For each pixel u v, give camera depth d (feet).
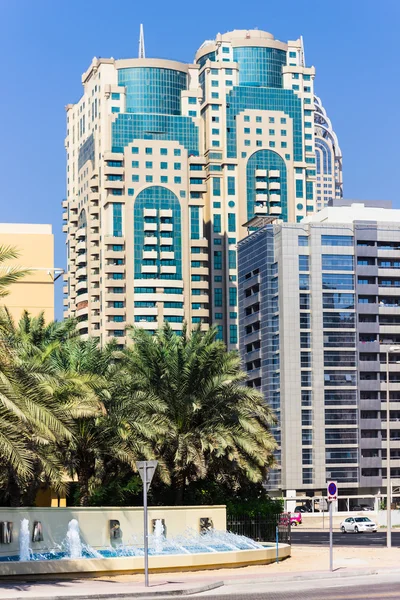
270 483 528.22
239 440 167.84
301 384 527.40
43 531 120.06
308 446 523.70
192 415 168.45
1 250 102.68
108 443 151.84
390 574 125.08
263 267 550.77
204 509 142.31
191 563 125.29
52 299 227.40
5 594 90.53
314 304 533.55
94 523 127.44
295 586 107.24
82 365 154.30
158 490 175.01
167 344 173.78
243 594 96.17
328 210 557.74
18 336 151.43
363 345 533.96
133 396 157.38
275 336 540.11
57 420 107.24
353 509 522.06
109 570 115.44
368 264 542.57
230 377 168.25
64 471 144.77
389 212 559.38
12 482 133.39
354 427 526.98
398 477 529.86
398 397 533.55
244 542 147.23
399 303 545.03
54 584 104.12
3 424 100.42
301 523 425.69
